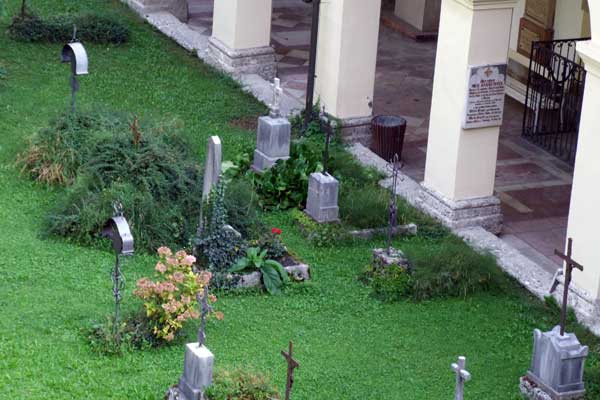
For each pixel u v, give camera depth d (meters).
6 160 17.97
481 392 13.37
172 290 13.34
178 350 13.37
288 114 21.27
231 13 22.81
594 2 14.23
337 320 14.68
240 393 12.00
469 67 16.92
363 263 16.27
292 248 16.55
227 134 20.09
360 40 20.16
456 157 17.41
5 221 16.16
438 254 15.80
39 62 22.41
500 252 16.89
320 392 12.88
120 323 13.41
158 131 18.16
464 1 16.72
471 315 15.14
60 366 12.66
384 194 17.86
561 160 20.55
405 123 20.05
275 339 13.98
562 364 13.05
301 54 25.52
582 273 15.05
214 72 23.03
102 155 16.81
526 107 21.12
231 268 15.21
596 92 14.45
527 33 23.34
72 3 26.25
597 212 14.67
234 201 16.53
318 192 16.92
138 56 23.42
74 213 16.06
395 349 14.12
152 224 15.91
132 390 12.38
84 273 14.85
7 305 13.80
